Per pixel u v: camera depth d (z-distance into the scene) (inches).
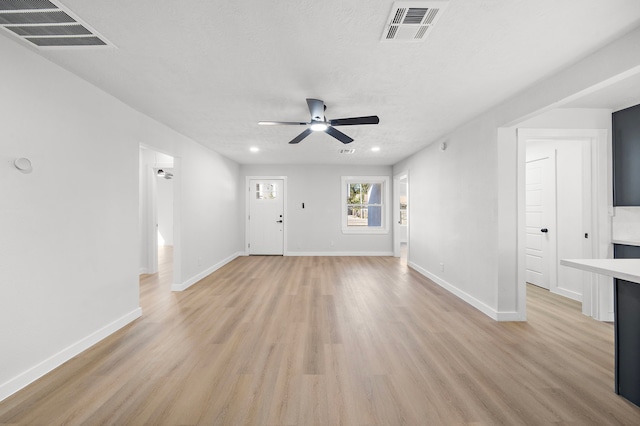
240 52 81.4
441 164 178.5
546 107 99.0
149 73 93.8
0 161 73.5
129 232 121.9
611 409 69.0
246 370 85.4
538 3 61.5
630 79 100.3
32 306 81.0
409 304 144.7
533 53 81.8
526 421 65.1
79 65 88.7
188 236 177.6
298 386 77.9
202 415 66.9
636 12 64.5
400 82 100.3
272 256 286.7
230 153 229.1
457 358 92.7
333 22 67.9
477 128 138.8
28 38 74.6
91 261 101.7
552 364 89.2
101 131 106.6
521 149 124.9
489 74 94.5
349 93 109.6
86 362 89.7
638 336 70.2
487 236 131.7
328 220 292.4
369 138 179.5
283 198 290.8
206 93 109.5
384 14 65.0
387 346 100.6
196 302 147.0
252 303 145.6
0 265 73.5
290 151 220.8
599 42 76.5
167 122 145.6
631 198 122.8
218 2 60.9
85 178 99.2
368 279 195.6
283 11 63.9
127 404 70.6
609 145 128.8
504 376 82.8
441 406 70.1
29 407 69.5
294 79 98.0
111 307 111.1
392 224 293.6
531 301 150.5
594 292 127.3
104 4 61.5
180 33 72.3
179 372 84.4
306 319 124.7
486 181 132.0
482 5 61.9
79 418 65.8
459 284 157.0
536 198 178.5
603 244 128.3
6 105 74.6
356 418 66.1
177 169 167.9
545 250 172.6
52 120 86.9
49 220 86.1
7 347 74.7
